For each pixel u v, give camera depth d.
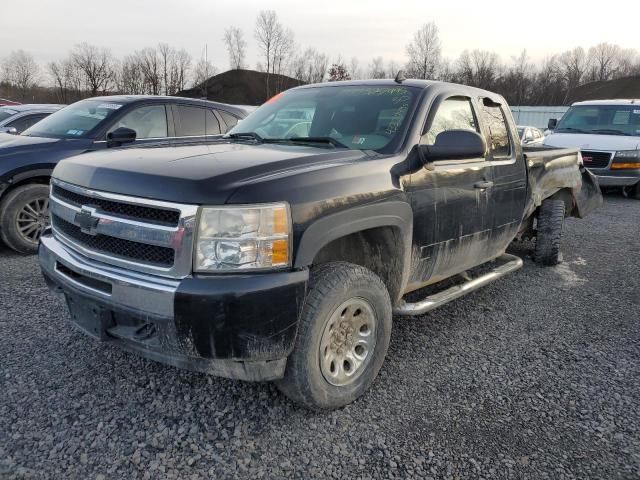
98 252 2.63
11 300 4.29
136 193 2.45
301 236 2.47
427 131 3.46
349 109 3.69
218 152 3.03
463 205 3.68
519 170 4.51
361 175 2.86
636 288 5.24
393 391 3.12
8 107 10.82
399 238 3.12
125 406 2.87
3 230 5.54
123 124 6.45
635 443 2.69
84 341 3.58
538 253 5.84
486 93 4.33
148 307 2.37
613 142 11.07
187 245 2.32
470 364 3.50
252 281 2.33
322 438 2.66
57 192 3.04
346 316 2.86
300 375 2.63
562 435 2.74
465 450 2.60
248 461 2.47
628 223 8.73
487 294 4.93
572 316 4.44
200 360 2.46
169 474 2.37
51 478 2.31
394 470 2.45
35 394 2.94
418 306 3.48
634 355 3.71
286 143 3.51
